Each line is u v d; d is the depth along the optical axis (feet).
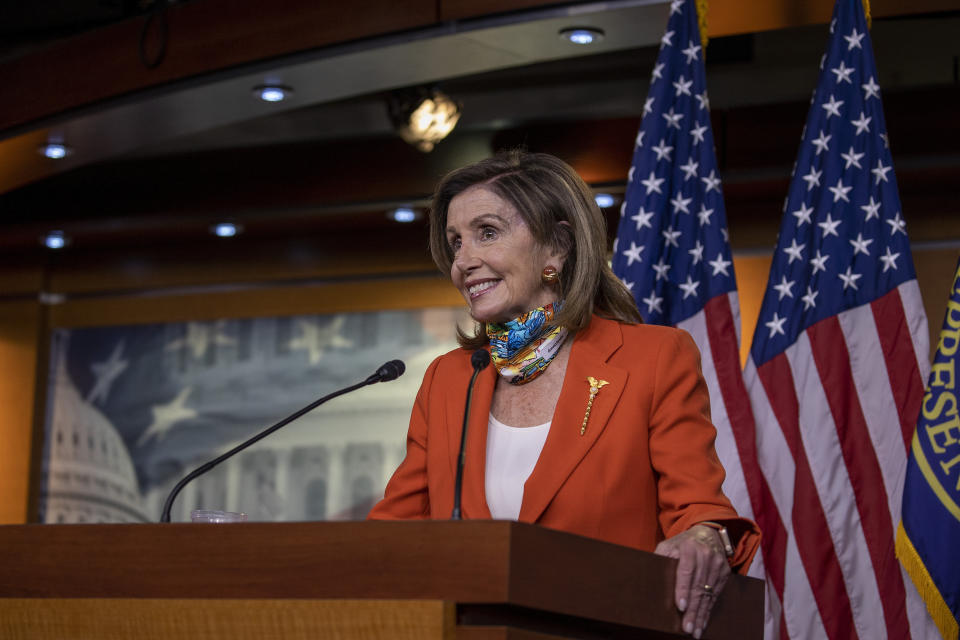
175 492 12.16
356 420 41.70
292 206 40.88
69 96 32.65
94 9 38.99
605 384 11.48
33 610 9.07
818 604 18.24
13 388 45.80
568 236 12.35
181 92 30.71
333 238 43.50
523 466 11.48
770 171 35.37
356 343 42.45
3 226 44.52
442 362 12.94
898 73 35.32
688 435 11.30
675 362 11.66
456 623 7.88
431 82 34.24
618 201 38.14
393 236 42.80
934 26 33.83
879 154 19.94
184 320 44.75
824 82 20.51
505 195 12.18
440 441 12.05
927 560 17.33
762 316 19.80
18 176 36.81
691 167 20.59
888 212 19.61
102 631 8.75
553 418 11.41
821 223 19.83
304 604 8.08
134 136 33.86
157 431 44.09
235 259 44.57
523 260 12.03
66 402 45.52
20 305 46.50
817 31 34.76
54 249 46.55
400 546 8.19
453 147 39.27
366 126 40.50
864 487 18.54
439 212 13.00
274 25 29.45
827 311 19.40
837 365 19.13
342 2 28.63
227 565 8.75
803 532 18.51
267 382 43.11
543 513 10.96
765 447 19.13
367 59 28.78
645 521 11.18
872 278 19.39
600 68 37.06
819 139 20.30
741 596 10.69
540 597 8.05
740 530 10.68
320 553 8.45
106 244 45.57
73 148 34.71
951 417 17.83
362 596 8.22
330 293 43.11
